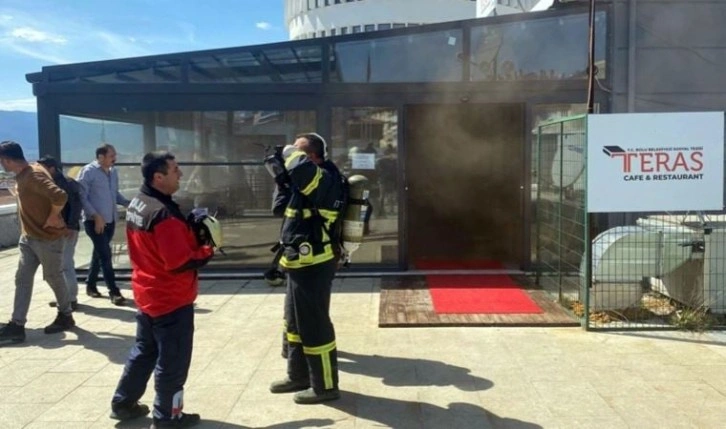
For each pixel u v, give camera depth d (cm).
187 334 371
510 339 530
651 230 592
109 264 671
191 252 364
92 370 471
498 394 413
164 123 783
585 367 460
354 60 776
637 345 510
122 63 776
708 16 764
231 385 436
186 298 370
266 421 378
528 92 768
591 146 539
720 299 575
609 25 762
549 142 694
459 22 768
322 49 772
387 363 474
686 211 578
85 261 807
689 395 406
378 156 776
